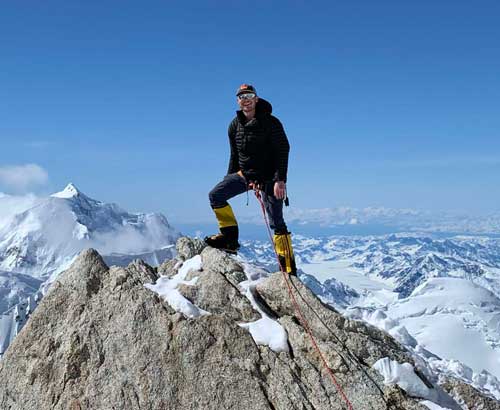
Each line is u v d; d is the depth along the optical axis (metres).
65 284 4.91
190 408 4.11
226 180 5.14
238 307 4.69
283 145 4.76
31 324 4.82
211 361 4.21
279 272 4.87
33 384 4.60
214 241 5.43
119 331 4.53
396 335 5.02
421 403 3.99
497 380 4.74
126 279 4.77
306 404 4.01
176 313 4.46
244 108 4.73
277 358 4.24
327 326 4.43
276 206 4.98
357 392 4.03
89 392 4.39
